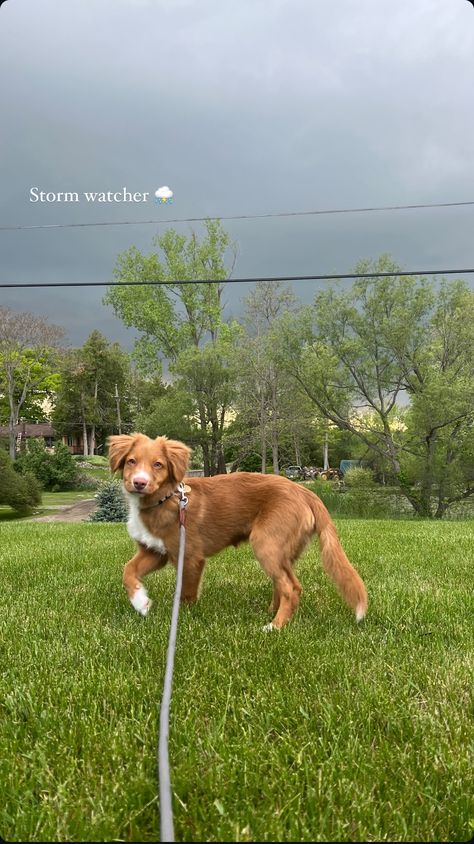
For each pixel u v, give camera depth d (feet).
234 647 3.49
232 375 39.58
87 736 2.41
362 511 30.91
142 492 3.95
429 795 2.01
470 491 30.14
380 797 2.02
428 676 2.99
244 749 2.27
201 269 48.57
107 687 2.90
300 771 2.16
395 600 4.61
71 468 57.06
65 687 2.95
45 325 61.57
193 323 49.96
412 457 30.76
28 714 2.69
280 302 41.45
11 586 5.48
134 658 3.34
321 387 31.24
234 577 5.69
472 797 2.00
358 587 3.94
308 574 5.78
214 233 48.26
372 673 3.05
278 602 4.42
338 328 31.17
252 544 4.17
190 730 2.45
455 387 27.91
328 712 2.58
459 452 30.17
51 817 1.90
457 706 2.69
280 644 3.51
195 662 3.20
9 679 3.09
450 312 30.60
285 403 41.68
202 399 40.09
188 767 2.16
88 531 11.58
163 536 4.23
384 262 30.04
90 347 79.61
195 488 4.37
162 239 48.16
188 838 1.82
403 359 30.68
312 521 4.17
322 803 1.98
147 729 2.48
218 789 2.02
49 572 6.09
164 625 3.92
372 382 30.89
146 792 2.03
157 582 5.39
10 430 61.21
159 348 49.67
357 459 36.68
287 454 59.62
